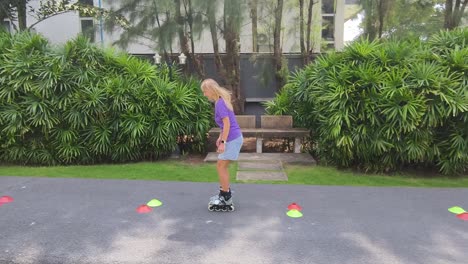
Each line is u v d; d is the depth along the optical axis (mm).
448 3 9648
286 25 11141
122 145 7523
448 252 3939
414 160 6746
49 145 7480
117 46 9602
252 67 12352
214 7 9203
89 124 7449
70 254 3871
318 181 6402
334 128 6746
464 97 6391
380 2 9750
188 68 10414
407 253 3920
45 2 11211
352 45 7449
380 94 6500
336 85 6812
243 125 8773
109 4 9750
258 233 4363
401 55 6973
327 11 13023
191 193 5719
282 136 8078
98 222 4645
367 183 6336
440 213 4988
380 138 6555
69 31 13328
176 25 9438
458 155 6574
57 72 7203
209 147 8406
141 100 7523
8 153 7488
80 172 6898
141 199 5453
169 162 7699
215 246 4051
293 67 11734
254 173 6781
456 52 6762
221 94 4770
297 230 4445
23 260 3771
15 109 7242
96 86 7391
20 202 5316
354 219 4773
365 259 3799
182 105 7777
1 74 7270
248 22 10328
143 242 4133
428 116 6352
